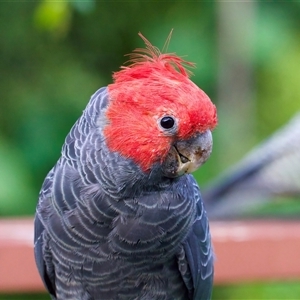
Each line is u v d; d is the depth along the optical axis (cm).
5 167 867
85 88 994
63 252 485
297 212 801
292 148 827
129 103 448
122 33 1031
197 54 1003
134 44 1027
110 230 467
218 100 1017
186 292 533
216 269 596
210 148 452
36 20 885
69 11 889
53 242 489
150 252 477
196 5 1025
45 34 1008
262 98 1097
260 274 599
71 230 468
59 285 516
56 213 472
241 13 1004
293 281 614
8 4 1005
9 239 576
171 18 1021
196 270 513
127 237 468
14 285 574
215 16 1016
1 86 991
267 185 825
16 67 1005
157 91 443
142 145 446
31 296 851
